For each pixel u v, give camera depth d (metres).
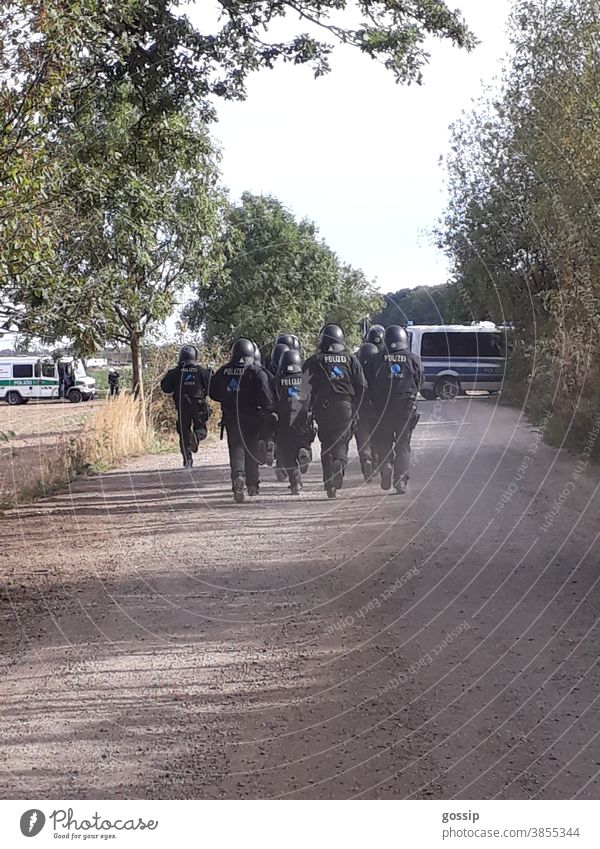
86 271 12.04
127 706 5.64
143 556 9.83
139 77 15.16
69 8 9.30
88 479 16.75
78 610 7.84
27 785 4.66
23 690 6.04
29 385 56.38
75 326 10.41
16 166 8.88
